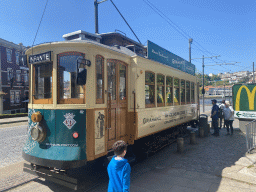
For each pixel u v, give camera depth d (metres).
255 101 10.45
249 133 6.91
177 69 8.52
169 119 7.65
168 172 5.18
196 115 11.54
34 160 4.02
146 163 6.02
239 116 10.92
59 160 3.77
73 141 3.94
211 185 4.35
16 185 4.44
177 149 7.13
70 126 3.97
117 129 4.95
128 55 5.38
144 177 4.88
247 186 4.26
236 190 4.09
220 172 5.06
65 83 4.12
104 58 4.48
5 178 4.86
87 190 4.20
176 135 9.42
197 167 5.49
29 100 4.57
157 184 4.46
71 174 4.78
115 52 4.84
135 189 4.23
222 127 12.55
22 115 23.17
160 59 7.34
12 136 10.49
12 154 7.03
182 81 9.23
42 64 4.42
